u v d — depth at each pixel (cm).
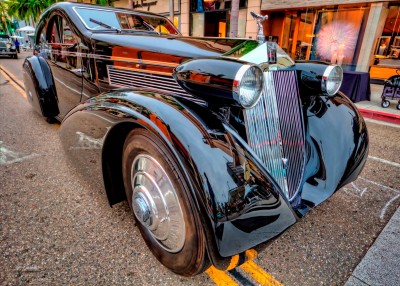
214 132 135
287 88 181
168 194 138
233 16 808
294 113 187
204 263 130
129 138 157
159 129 133
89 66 253
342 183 190
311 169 193
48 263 160
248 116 158
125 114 148
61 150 318
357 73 606
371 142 389
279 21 1088
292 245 185
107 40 233
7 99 567
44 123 417
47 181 249
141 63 206
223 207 120
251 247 127
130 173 166
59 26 296
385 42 877
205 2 1208
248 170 132
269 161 173
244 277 158
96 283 149
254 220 128
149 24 309
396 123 503
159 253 157
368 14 866
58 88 328
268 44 170
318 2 912
